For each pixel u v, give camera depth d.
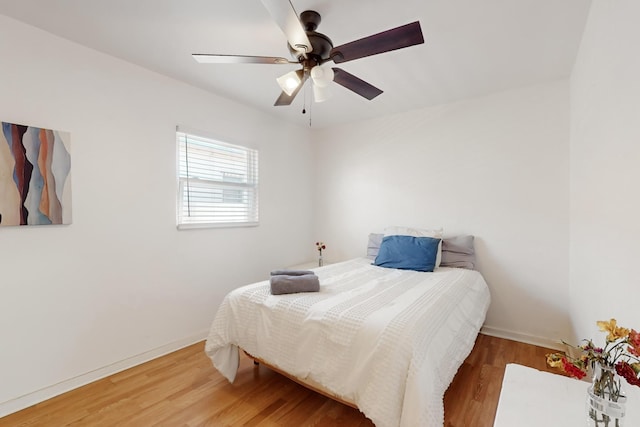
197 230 2.71
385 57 2.15
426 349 1.37
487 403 1.79
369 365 1.37
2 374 1.71
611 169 1.29
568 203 2.49
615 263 1.23
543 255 2.60
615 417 0.73
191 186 2.69
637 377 0.72
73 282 1.98
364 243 3.66
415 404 1.21
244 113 3.12
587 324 1.82
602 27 1.41
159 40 1.95
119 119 2.20
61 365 1.92
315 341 1.58
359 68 2.31
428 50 2.05
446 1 1.56
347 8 1.61
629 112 1.06
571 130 2.40
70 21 1.75
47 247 1.87
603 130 1.41
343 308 1.66
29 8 1.63
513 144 2.72
